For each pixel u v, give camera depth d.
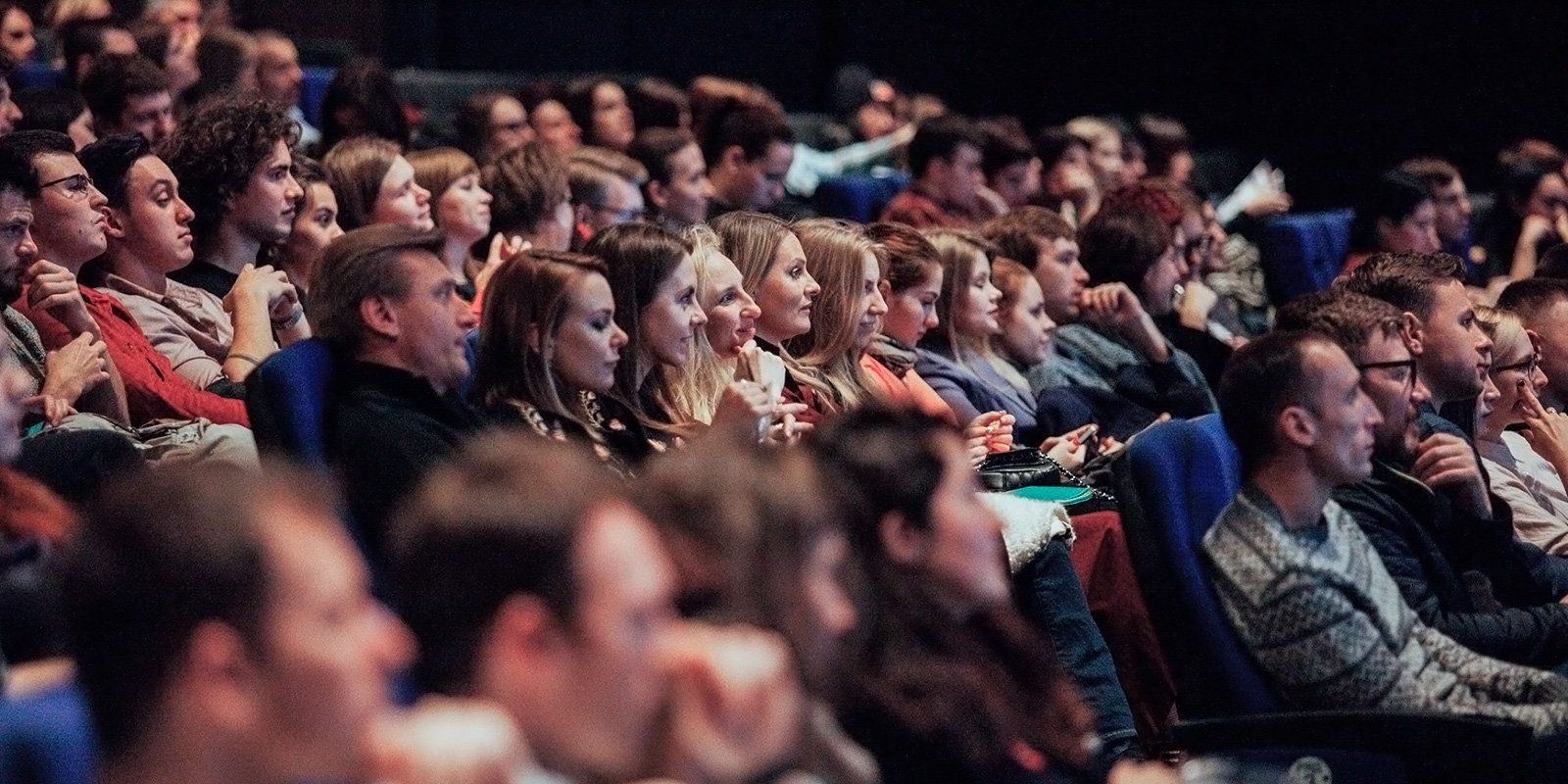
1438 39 12.27
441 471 2.28
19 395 3.20
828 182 8.42
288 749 1.89
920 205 8.12
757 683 2.24
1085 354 6.60
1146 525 3.99
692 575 2.54
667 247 4.56
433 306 3.87
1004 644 3.23
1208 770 3.22
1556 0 11.91
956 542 3.03
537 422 4.09
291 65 8.43
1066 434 5.87
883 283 5.66
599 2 12.59
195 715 1.89
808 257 5.24
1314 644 3.89
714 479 2.60
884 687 2.94
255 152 5.25
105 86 6.71
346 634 1.92
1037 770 3.13
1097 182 9.77
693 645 2.25
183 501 1.93
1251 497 3.99
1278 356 3.94
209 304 5.17
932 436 3.08
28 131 4.80
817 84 13.27
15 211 4.47
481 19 12.29
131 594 1.89
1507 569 4.57
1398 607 4.06
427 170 6.09
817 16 13.20
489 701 2.09
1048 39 13.36
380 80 7.55
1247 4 12.84
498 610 2.08
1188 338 7.06
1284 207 10.42
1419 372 5.02
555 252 4.24
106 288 5.00
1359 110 12.55
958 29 13.37
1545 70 12.00
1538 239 9.31
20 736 1.93
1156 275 6.96
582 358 4.19
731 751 2.22
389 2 11.88
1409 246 8.51
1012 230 6.68
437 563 2.12
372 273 3.84
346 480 3.72
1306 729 3.75
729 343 4.83
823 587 2.61
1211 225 8.41
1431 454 4.53
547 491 2.13
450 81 10.47
